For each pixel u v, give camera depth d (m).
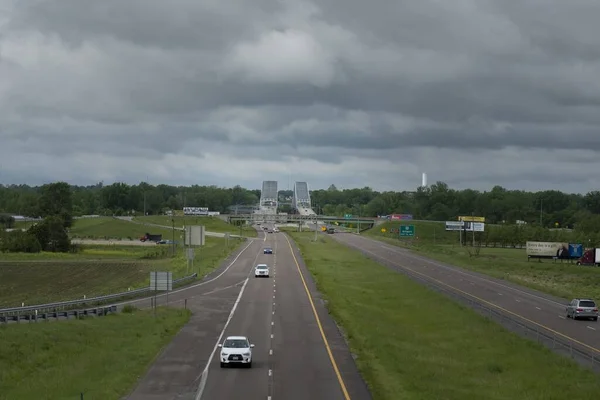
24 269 147.12
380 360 54.78
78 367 49.78
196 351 57.81
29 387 43.66
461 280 129.25
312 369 50.97
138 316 76.06
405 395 43.19
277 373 49.31
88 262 162.12
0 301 99.69
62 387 43.53
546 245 194.12
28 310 72.06
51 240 198.75
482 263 175.25
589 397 44.03
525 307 92.81
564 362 55.03
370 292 108.19
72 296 106.12
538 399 43.75
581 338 68.19
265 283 116.62
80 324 66.81
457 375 51.31
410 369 52.28
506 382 49.12
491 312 83.19
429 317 82.25
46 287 119.81
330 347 60.50
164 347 59.59
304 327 72.00
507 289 115.25
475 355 59.66
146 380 46.62
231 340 53.31
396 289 112.25
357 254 192.88
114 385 44.25
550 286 129.75
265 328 71.12
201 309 85.56
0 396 41.19
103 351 56.03
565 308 92.81
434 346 64.50
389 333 69.62
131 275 137.38
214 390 43.72
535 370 52.84
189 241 151.12
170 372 49.28
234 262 158.38
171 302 92.00
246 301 93.50
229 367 51.28
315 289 108.62
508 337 66.75
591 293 117.25
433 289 108.06
